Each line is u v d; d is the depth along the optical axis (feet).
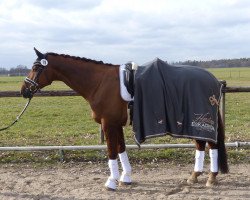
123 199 18.65
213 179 20.54
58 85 108.68
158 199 18.60
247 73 217.97
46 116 48.80
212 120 19.16
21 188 20.63
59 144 29.32
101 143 29.32
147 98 18.86
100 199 18.74
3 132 35.42
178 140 30.01
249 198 18.51
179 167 24.47
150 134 18.78
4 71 293.23
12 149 25.90
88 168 24.54
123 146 21.07
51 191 20.07
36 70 20.08
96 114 19.90
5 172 23.82
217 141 20.26
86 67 20.15
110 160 20.01
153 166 24.71
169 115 18.93
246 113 49.65
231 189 19.95
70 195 19.42
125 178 21.03
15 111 54.80
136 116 18.95
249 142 26.55
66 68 20.18
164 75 19.13
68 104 64.80
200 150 20.84
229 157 25.68
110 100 19.44
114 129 19.72
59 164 25.36
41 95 28.12
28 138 32.32
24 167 24.85
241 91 27.55
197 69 19.72
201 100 18.95
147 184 21.16
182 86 18.95
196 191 19.77
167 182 21.48
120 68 19.72
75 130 36.76
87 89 20.10
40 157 26.30
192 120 18.90
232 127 36.63
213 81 19.53
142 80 18.92
